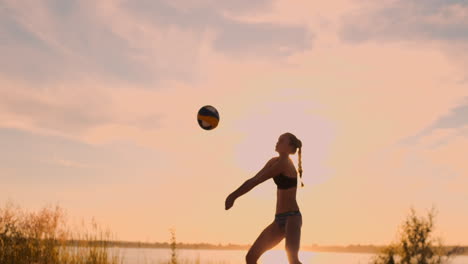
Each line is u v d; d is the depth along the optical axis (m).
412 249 13.63
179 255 10.59
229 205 5.02
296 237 5.20
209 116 6.62
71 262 10.93
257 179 5.10
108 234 11.73
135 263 10.79
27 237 11.33
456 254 13.20
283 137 5.43
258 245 5.44
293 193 5.35
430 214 13.70
